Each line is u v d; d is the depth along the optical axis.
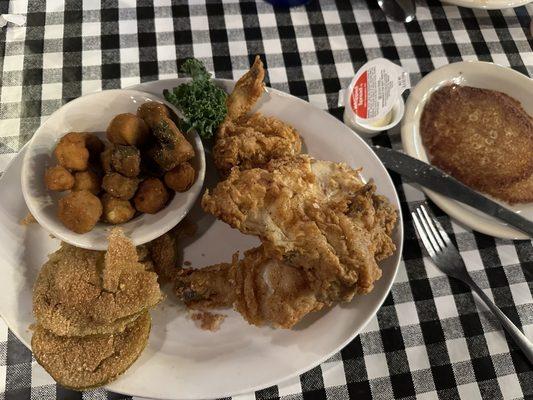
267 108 0.33
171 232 0.30
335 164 0.30
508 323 0.30
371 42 0.39
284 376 0.27
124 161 0.26
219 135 0.30
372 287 0.27
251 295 0.27
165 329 0.28
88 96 0.29
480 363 0.30
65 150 0.26
